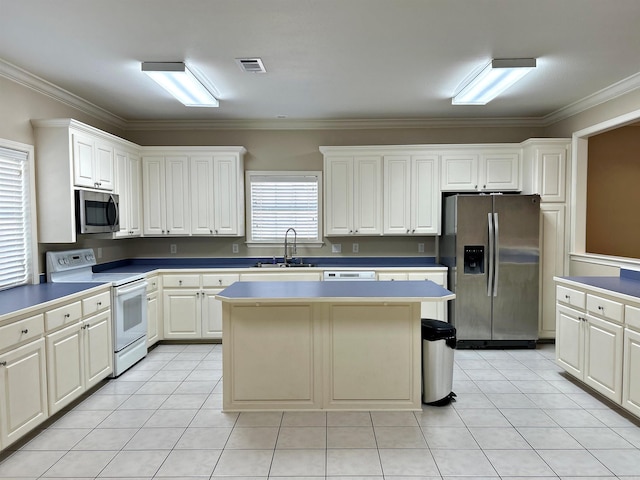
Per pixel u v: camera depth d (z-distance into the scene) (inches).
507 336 176.9
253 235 208.2
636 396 106.4
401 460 94.0
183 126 204.4
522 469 90.4
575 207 177.5
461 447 99.3
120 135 201.5
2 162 126.3
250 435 105.4
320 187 207.3
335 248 208.2
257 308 117.0
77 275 154.2
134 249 207.5
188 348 181.2
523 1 92.5
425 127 204.4
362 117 197.3
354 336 117.3
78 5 92.6
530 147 181.8
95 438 104.6
